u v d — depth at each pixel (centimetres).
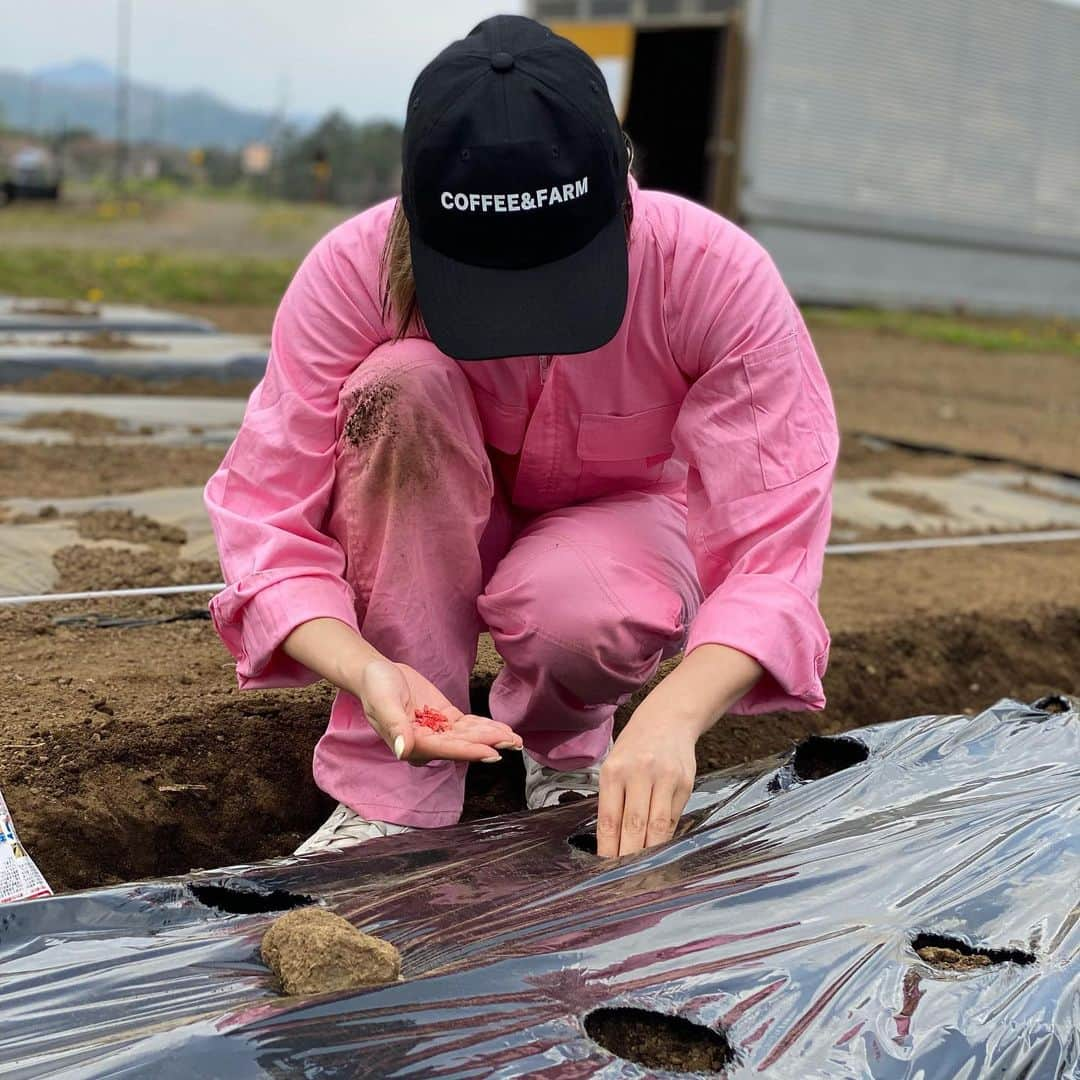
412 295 168
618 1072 116
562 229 152
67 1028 123
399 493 177
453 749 146
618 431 186
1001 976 135
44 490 356
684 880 150
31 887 167
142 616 264
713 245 173
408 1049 117
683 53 1518
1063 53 1530
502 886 152
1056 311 1631
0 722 205
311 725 223
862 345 1088
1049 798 171
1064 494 491
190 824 209
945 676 296
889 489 467
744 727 254
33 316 677
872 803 174
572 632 183
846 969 134
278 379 180
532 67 152
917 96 1423
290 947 130
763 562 170
